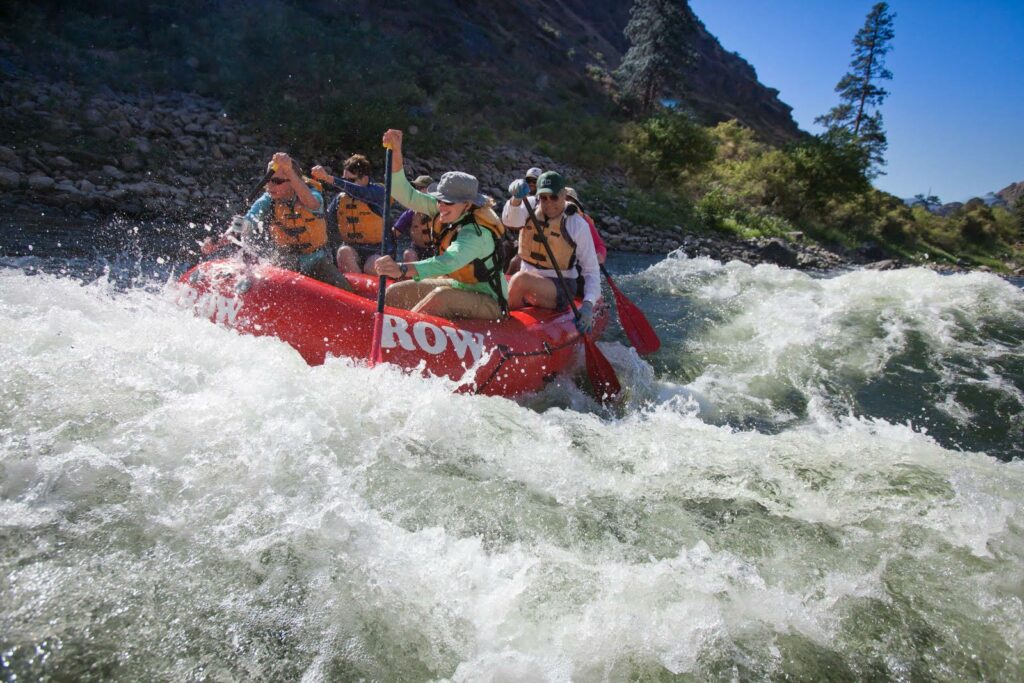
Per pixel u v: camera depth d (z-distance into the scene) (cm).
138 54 1573
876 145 3450
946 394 586
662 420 458
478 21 3391
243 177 1278
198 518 267
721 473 370
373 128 1584
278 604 239
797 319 765
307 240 477
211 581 243
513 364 458
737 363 651
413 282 482
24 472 273
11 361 337
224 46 1669
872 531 323
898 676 244
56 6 1672
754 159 2777
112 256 791
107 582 236
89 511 262
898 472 383
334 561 259
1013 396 581
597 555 291
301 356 410
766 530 320
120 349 368
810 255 2038
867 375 623
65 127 1185
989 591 287
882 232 3241
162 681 209
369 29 2378
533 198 550
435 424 364
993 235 4084
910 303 802
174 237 940
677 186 2448
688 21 3781
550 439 382
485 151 1912
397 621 241
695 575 283
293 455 312
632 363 609
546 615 254
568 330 507
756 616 264
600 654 241
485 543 287
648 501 335
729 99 6531
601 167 2316
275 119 1502
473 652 235
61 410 311
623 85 3919
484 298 466
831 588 284
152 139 1279
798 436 444
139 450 295
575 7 5534
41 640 213
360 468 315
